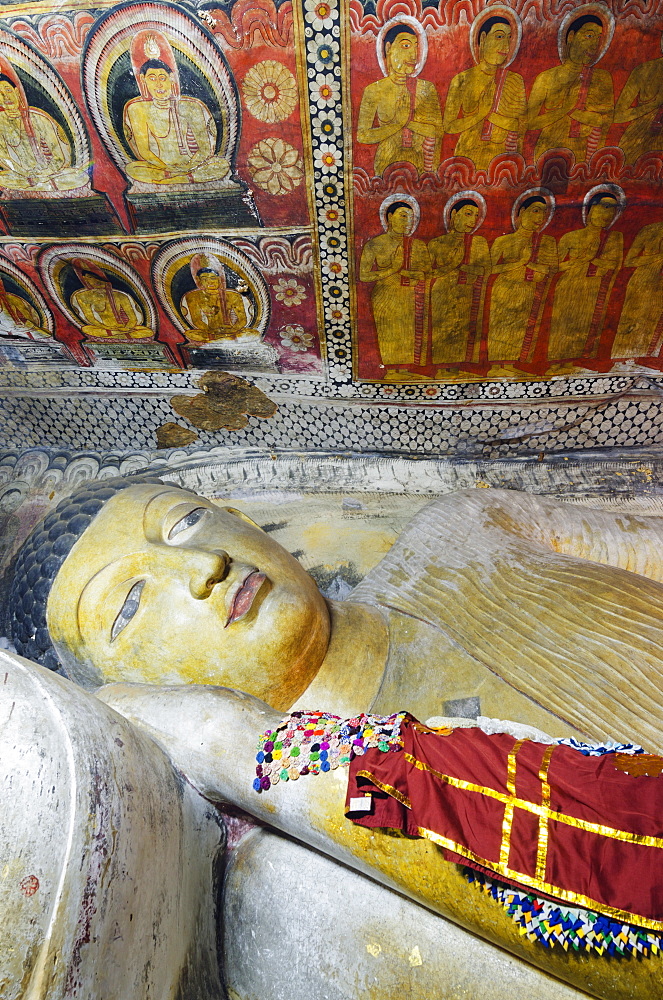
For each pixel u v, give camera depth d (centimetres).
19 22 248
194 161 278
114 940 143
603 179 272
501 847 142
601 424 352
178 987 172
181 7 243
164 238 304
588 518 301
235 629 240
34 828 131
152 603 244
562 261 296
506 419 354
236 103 263
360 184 280
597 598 250
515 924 147
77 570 253
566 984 174
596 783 143
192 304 328
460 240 293
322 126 267
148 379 364
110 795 151
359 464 372
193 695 213
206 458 385
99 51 254
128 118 268
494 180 275
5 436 395
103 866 142
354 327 327
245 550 257
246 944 202
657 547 286
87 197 292
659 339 317
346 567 331
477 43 243
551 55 244
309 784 175
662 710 219
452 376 341
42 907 126
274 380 356
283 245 302
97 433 389
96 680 251
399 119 263
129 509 269
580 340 322
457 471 365
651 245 288
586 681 232
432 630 265
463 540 293
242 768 191
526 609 257
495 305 313
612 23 236
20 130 272
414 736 165
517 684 239
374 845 164
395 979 183
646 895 130
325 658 259
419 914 190
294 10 241
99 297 330
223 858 217
